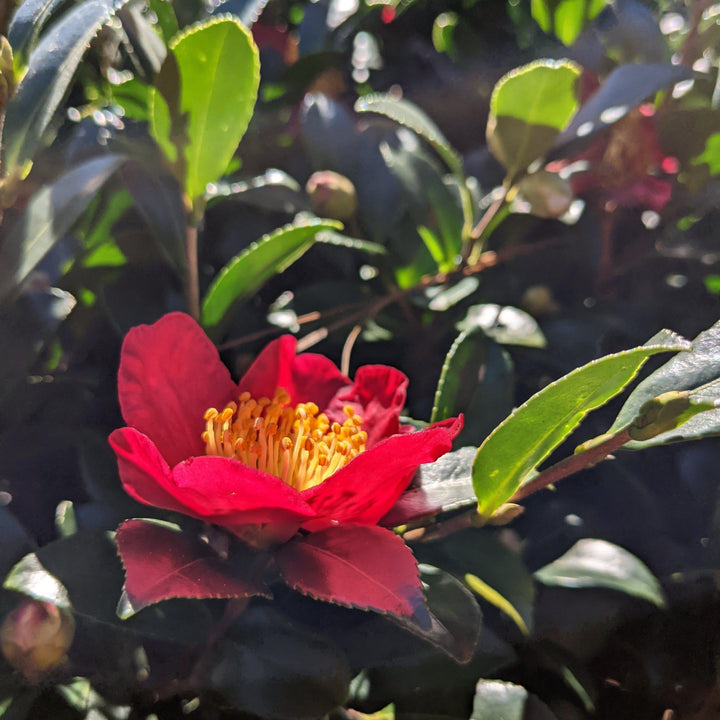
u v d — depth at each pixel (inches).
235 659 35.0
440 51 41.1
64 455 36.6
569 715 35.9
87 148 37.4
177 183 37.2
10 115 35.1
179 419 35.4
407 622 34.0
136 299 37.7
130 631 34.8
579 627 36.2
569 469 34.8
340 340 38.4
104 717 35.0
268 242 36.8
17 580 34.7
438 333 38.5
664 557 37.1
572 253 39.2
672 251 39.5
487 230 38.2
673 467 37.6
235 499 34.1
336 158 39.1
